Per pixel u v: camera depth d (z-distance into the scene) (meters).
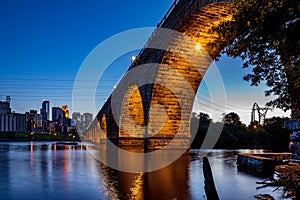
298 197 6.75
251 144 56.94
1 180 13.10
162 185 11.70
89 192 10.28
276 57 7.30
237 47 7.16
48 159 24.67
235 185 11.38
